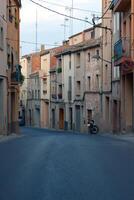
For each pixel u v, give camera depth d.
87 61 53.56
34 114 79.75
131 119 35.09
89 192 9.18
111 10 42.00
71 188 9.60
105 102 45.50
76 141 24.05
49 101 71.38
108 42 43.91
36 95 78.62
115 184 10.20
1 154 16.77
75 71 58.34
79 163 13.75
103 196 8.79
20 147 19.75
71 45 64.50
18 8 40.72
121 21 36.44
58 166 13.06
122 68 33.38
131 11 31.61
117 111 38.81
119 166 13.16
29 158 15.23
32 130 54.75
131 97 35.12
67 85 61.88
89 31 58.84
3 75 32.84
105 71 45.75
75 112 58.62
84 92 54.19
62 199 8.45
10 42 36.47
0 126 32.19
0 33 31.77
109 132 43.09
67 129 61.78
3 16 32.72
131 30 31.69
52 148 19.09
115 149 18.70
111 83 42.31
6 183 10.41
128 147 19.81
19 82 37.56
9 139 26.27
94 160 14.57
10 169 12.66
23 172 12.00
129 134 32.56
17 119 39.28
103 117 46.25
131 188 9.77
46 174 11.54
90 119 49.50
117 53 34.72
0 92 32.69
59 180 10.60
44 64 74.62
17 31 40.56
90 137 30.28
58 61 65.94
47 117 73.12
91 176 11.25
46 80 73.00
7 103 34.66
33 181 10.55
